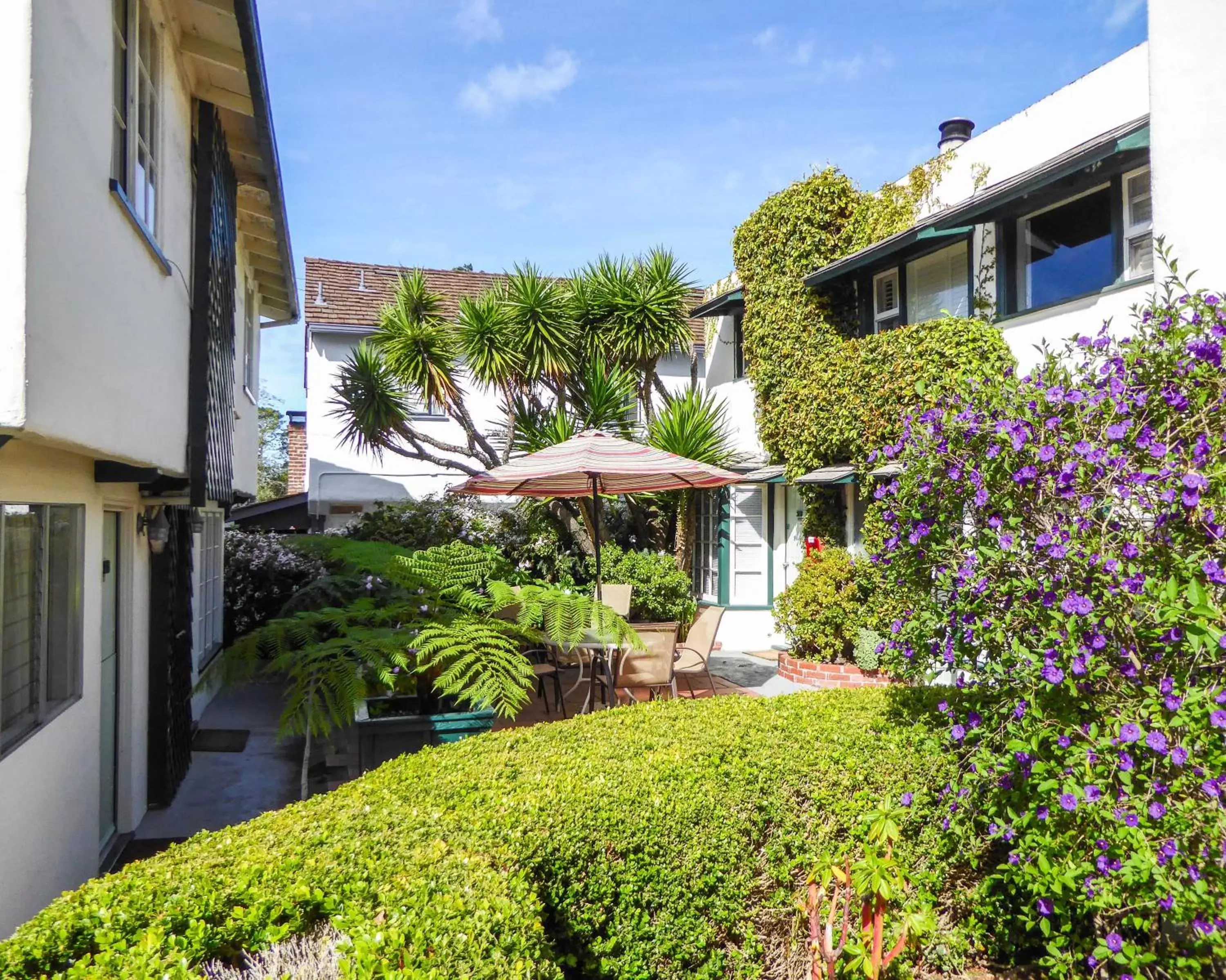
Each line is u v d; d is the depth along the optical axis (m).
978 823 4.10
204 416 6.72
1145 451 3.55
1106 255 8.10
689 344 14.48
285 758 8.35
